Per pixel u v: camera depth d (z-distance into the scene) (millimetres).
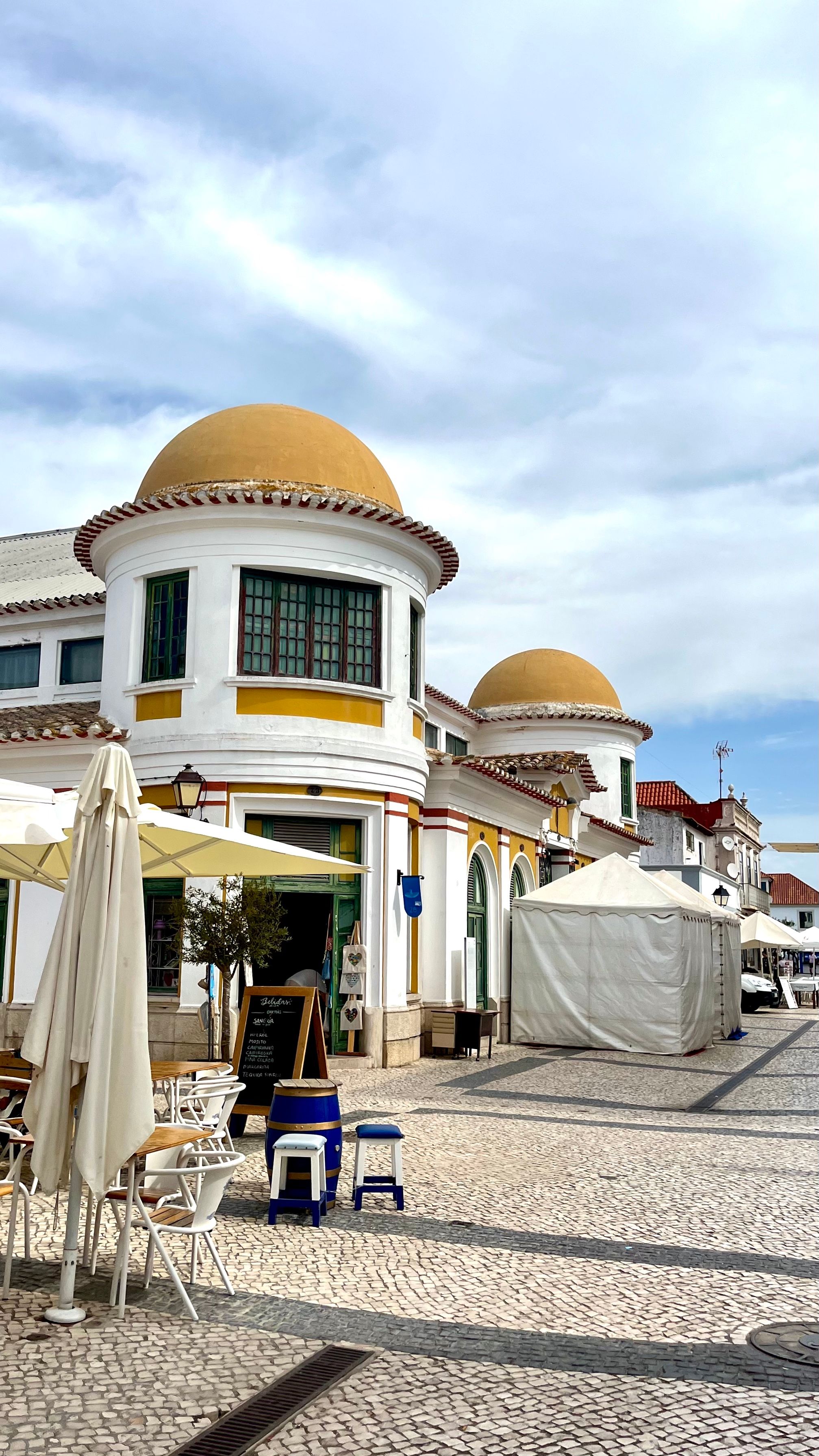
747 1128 11594
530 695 33938
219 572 15523
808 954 61156
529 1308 5824
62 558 25469
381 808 16219
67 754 16250
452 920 18516
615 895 20000
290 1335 5379
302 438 16828
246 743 15195
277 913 13086
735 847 51906
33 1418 4395
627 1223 7594
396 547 16578
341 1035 15961
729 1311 5816
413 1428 4398
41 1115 5547
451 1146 10211
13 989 16125
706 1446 4293
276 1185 7520
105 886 5645
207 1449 4184
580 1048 19625
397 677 16625
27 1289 5961
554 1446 4273
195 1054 14617
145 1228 5957
